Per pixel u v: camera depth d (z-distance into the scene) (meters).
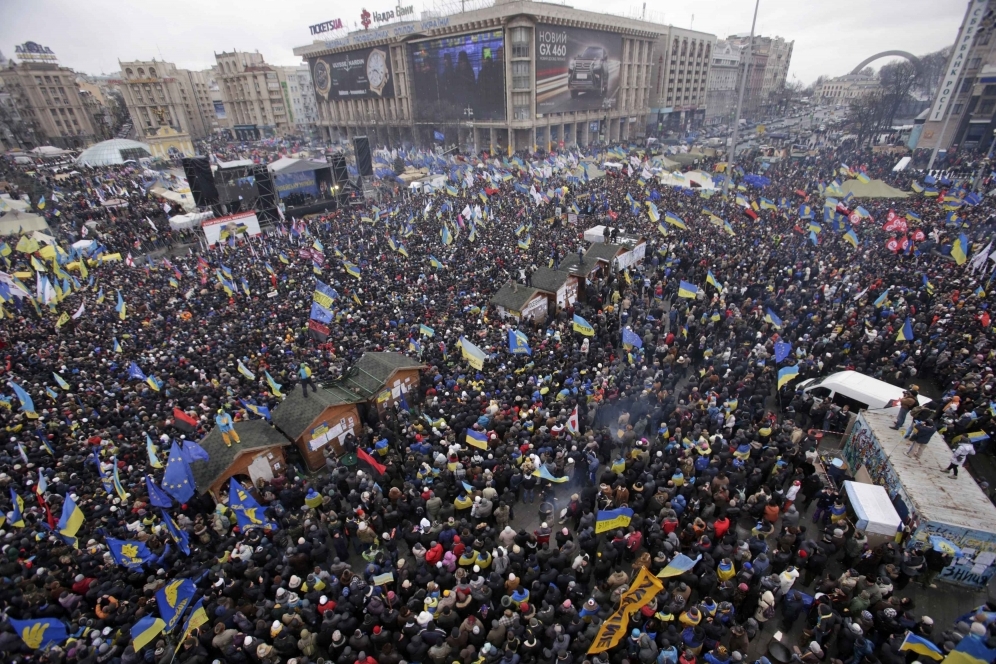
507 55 81.94
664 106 121.38
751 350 20.83
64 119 129.88
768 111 163.38
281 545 13.45
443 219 43.09
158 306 28.78
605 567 12.05
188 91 166.25
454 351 21.52
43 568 12.57
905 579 11.70
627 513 12.25
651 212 35.59
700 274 28.28
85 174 70.81
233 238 44.22
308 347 23.44
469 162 67.00
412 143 105.00
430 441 16.08
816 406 17.27
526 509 15.35
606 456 16.16
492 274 29.56
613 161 65.75
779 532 13.98
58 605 11.99
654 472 14.11
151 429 17.89
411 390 19.88
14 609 11.70
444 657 10.12
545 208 44.69
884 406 16.80
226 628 10.96
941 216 35.91
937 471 13.42
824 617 10.28
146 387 20.69
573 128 96.94
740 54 150.75
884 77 142.50
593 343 21.16
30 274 34.09
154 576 12.55
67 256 36.06
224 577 12.16
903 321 21.20
